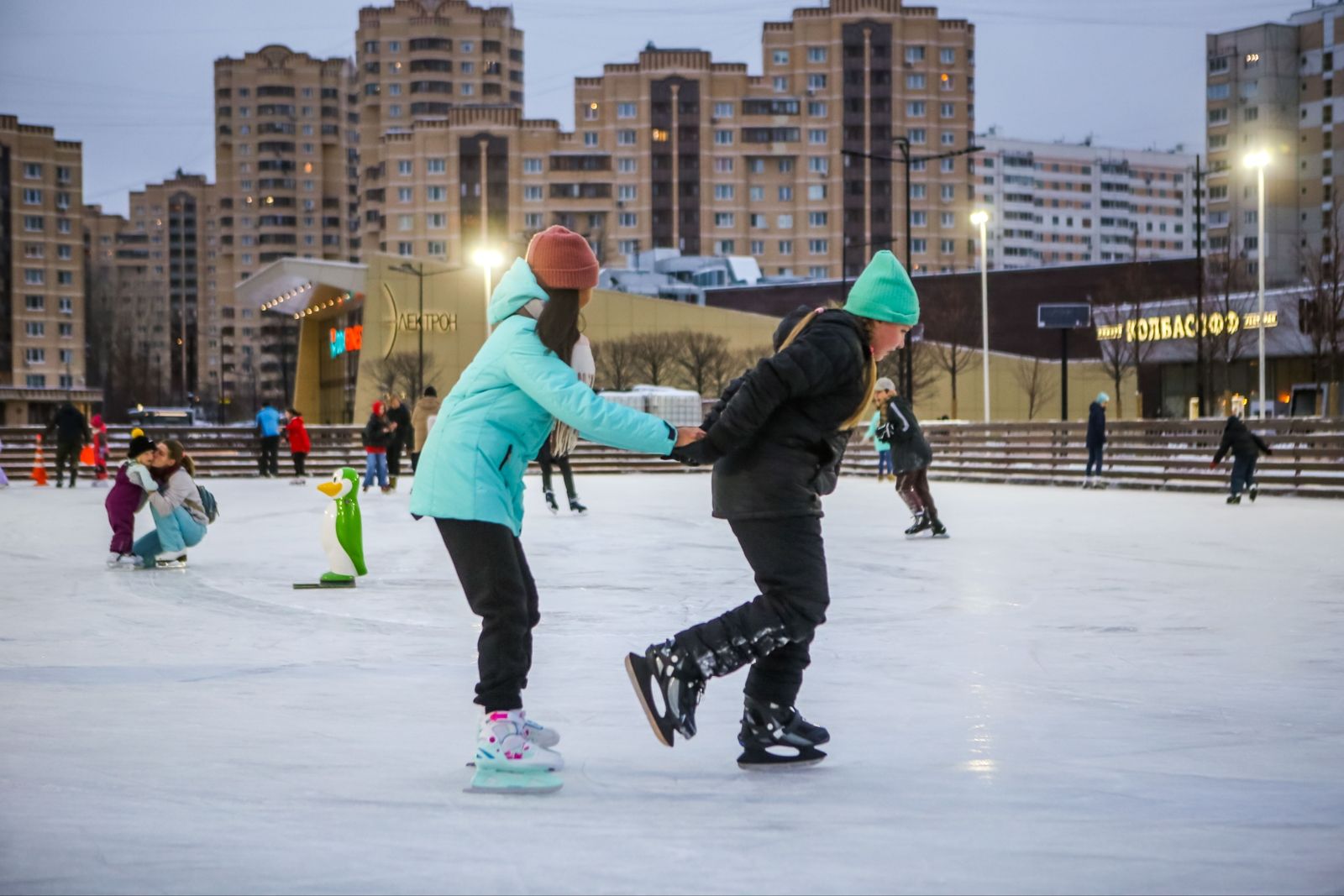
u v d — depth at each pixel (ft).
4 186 402.11
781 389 13.17
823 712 17.42
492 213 407.03
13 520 59.36
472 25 518.78
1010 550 42.42
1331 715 17.17
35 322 408.46
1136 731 16.16
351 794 12.94
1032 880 10.26
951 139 428.15
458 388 13.66
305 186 618.44
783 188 420.77
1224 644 23.54
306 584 33.09
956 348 225.56
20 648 23.18
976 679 20.01
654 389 142.72
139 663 21.58
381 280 199.00
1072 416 225.76
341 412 223.92
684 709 13.60
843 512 62.28
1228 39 435.12
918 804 12.60
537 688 19.33
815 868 10.52
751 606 13.78
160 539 37.76
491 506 13.24
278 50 615.98
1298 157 427.74
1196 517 57.06
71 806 12.37
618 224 411.54
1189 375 190.80
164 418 190.29
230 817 12.01
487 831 11.60
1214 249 435.53
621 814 12.23
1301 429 71.10
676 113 411.54
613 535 48.73
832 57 421.18
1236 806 12.58
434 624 26.32
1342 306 156.76
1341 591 31.40
